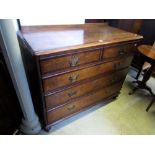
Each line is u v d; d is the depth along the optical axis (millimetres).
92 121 1520
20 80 921
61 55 890
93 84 1317
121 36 1267
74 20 1370
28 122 1230
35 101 1334
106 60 1217
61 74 989
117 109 1726
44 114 1152
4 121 1141
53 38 1045
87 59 1062
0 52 881
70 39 1052
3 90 1006
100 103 1672
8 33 719
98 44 1032
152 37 2234
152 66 1777
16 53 808
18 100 1138
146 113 1709
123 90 2107
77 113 1453
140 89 2168
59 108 1219
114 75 1456
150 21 2160
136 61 2518
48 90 1005
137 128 1485
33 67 916
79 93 1269
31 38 1009
